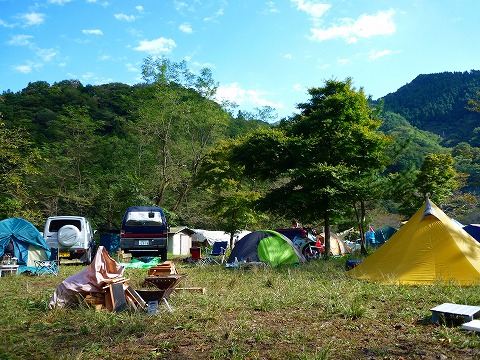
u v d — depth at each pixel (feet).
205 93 119.75
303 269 42.04
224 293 27.61
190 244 142.10
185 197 131.23
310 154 67.21
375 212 87.92
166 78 119.03
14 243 48.03
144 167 129.49
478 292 25.22
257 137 67.31
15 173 76.64
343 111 66.28
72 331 18.75
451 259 30.99
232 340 16.78
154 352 15.46
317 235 86.94
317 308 22.27
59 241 54.65
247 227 107.55
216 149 98.63
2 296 28.07
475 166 103.35
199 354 15.38
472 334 16.37
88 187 118.21
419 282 29.91
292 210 68.49
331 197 64.75
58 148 126.11
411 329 17.69
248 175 74.69
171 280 27.17
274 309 22.30
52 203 114.32
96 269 23.47
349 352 15.02
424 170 80.84
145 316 20.88
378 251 35.68
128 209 61.21
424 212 34.14
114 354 15.49
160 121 114.73
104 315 20.63
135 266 51.16
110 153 134.10
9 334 18.34
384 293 26.25
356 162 69.26
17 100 187.83
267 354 15.06
